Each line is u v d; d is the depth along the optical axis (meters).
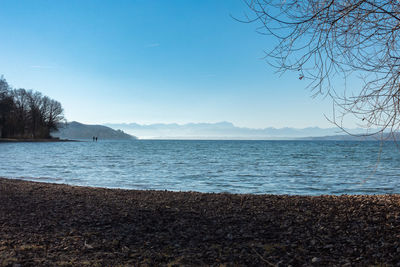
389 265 4.72
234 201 9.88
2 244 5.87
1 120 86.25
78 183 18.27
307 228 6.66
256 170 26.17
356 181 19.17
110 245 5.93
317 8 4.44
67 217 7.95
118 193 12.09
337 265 4.86
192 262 5.12
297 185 17.69
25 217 7.94
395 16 4.34
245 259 5.22
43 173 22.98
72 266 4.91
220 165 30.97
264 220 7.41
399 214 6.92
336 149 79.44
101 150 66.00
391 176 21.69
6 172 23.22
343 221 6.89
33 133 103.44
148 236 6.48
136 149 74.62
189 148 85.38
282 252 5.48
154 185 17.70
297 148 87.75
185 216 7.94
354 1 4.40
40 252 5.50
